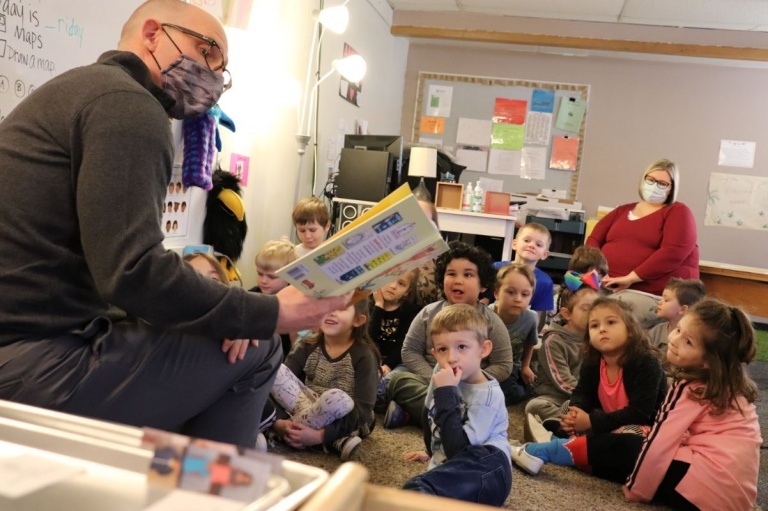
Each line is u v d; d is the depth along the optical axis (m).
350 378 1.95
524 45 5.95
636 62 6.02
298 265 0.87
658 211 3.52
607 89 6.09
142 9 1.17
